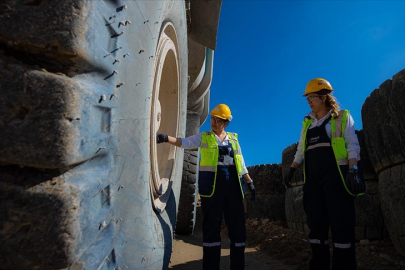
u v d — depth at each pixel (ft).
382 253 12.73
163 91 10.47
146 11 5.16
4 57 3.01
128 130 4.46
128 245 4.73
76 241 3.02
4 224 2.83
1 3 2.99
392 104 11.41
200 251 14.98
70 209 2.96
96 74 3.59
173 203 10.01
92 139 3.33
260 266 12.35
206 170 10.18
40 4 3.02
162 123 10.55
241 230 10.22
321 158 9.23
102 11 3.52
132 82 4.56
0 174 2.91
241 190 10.43
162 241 7.55
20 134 2.86
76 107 3.03
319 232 9.32
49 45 3.04
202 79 16.56
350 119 9.30
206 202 10.06
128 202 4.62
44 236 2.87
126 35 4.24
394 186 11.55
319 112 9.87
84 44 3.16
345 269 8.42
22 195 2.87
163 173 9.92
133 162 4.76
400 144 11.09
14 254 2.83
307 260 12.23
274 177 24.17
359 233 14.73
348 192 8.75
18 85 2.91
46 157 2.88
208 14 12.25
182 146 9.94
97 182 3.44
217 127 10.68
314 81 9.91
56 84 2.98
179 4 8.45
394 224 11.69
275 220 23.53
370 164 14.76
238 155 10.81
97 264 3.55
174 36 9.05
